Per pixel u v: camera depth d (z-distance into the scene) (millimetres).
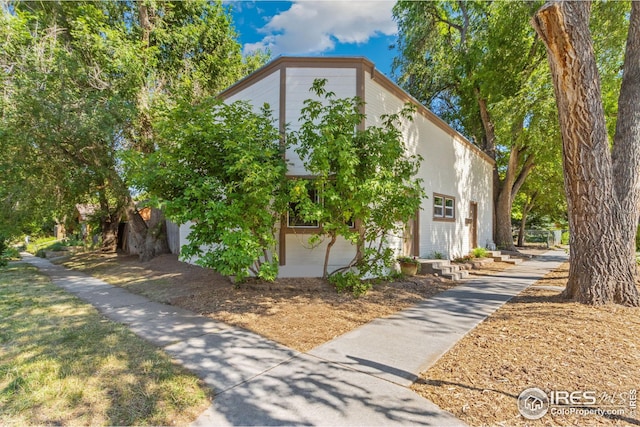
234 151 6035
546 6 4754
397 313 5305
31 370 3232
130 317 5207
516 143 13828
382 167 6344
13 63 8875
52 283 8539
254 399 2750
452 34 17703
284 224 7383
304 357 3607
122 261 12797
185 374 3176
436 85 17594
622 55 10953
